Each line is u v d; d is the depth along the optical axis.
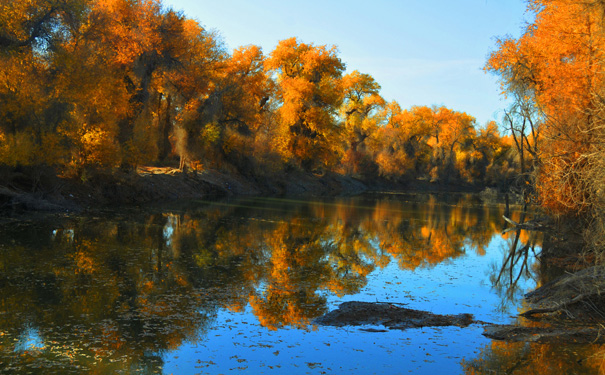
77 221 18.38
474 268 13.78
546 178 17.50
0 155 18.33
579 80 15.74
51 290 9.53
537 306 9.88
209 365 6.41
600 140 10.34
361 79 64.12
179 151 35.69
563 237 17.27
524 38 22.00
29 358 6.39
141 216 21.23
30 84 19.83
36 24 20.27
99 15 23.22
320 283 11.19
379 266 13.55
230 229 19.12
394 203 40.16
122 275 10.99
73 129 21.42
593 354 7.25
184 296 9.60
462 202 46.22
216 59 38.16
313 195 46.16
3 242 13.72
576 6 15.64
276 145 46.91
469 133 87.00
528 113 21.42
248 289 10.38
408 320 8.65
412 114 79.81
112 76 24.02
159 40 28.00
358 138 72.06
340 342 7.46
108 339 7.16
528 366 6.75
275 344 7.27
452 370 6.54
